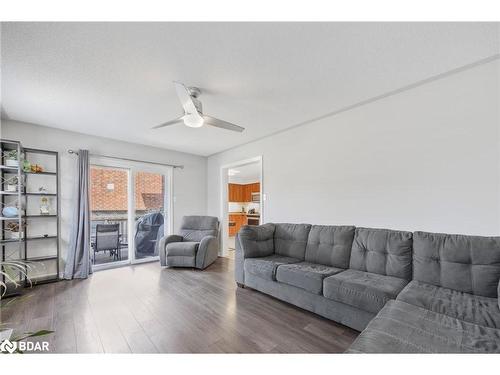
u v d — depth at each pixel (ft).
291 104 9.52
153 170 15.96
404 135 8.46
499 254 5.62
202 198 18.70
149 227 15.70
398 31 5.55
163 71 7.07
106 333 6.51
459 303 5.14
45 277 11.29
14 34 5.39
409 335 3.93
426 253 6.63
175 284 10.64
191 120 7.87
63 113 10.19
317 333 6.51
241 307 8.20
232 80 7.64
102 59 6.44
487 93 6.84
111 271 12.78
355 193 9.80
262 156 14.08
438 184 7.68
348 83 7.93
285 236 10.59
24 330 6.62
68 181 12.40
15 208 10.18
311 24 5.29
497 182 6.66
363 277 7.03
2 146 10.60
